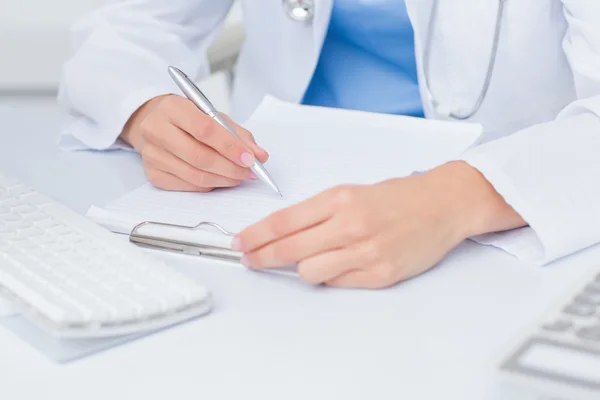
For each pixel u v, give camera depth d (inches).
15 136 40.6
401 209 25.8
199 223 28.4
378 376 20.4
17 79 62.2
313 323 23.1
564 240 26.8
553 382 18.1
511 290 25.0
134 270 24.4
